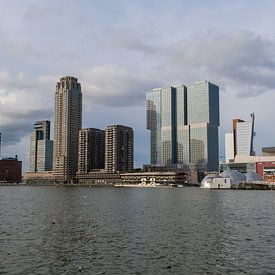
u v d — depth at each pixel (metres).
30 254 54.94
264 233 72.50
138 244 61.62
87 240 65.00
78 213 111.38
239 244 61.69
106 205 147.88
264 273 45.66
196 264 49.66
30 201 176.50
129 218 97.06
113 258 52.72
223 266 48.66
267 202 167.88
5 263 50.19
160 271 46.69
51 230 75.94
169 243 62.41
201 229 77.31
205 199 194.50
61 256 53.81
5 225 83.44
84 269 47.56
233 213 112.44
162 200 185.50
